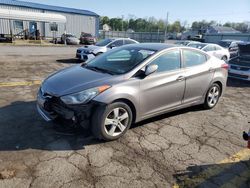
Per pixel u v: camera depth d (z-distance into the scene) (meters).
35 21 31.19
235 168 3.40
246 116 5.52
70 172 3.09
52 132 4.10
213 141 4.18
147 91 4.15
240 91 8.10
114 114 3.82
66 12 38.41
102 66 4.53
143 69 4.18
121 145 3.83
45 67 10.65
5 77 7.98
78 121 3.63
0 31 31.78
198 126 4.76
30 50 18.77
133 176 3.10
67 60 13.75
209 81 5.40
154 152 3.69
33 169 3.11
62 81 3.95
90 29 42.09
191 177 3.15
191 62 5.05
